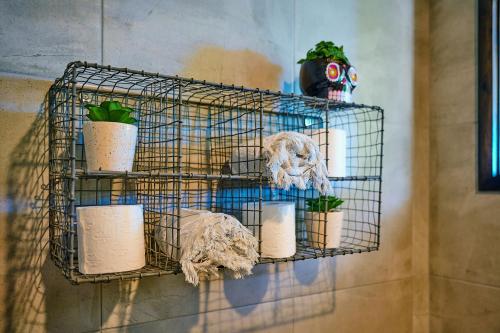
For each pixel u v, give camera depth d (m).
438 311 1.29
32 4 0.76
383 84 1.24
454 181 1.25
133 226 0.66
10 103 0.74
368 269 1.20
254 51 1.01
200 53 0.93
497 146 1.17
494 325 1.14
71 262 0.61
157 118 0.87
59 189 0.75
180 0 0.91
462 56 1.24
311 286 1.09
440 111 1.30
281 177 0.75
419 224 1.32
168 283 0.88
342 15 1.17
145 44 0.87
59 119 0.76
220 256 0.69
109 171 0.64
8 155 0.74
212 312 0.93
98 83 0.81
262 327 1.00
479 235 1.18
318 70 0.92
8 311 0.73
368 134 1.20
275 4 1.05
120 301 0.83
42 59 0.77
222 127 0.95
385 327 1.23
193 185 0.91
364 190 1.19
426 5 1.33
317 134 0.90
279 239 0.80
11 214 0.74
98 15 0.82
